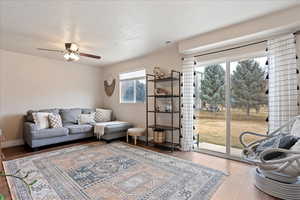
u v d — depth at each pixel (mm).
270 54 2531
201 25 2666
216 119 3338
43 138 3576
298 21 2143
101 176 2326
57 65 4746
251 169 2578
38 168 2568
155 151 3518
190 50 3320
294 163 1667
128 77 5004
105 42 3387
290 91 2350
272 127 2490
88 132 4434
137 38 3191
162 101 4051
